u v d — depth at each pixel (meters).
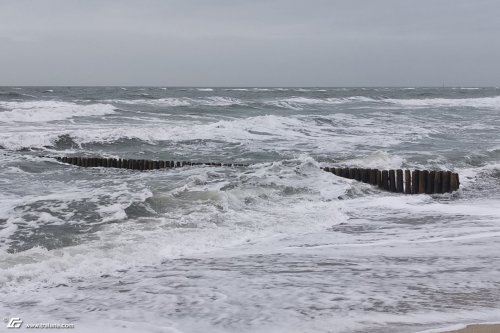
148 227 8.59
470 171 15.45
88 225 8.63
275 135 23.27
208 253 7.42
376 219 9.87
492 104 47.72
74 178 14.16
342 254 7.31
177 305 5.29
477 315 4.95
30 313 5.08
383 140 22.12
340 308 5.15
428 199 12.20
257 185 12.12
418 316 4.92
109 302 5.39
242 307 5.21
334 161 16.67
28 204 9.84
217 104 38.12
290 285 5.91
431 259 6.96
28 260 6.70
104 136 21.06
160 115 30.34
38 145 19.77
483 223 9.36
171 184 12.20
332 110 37.03
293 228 8.97
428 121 30.77
